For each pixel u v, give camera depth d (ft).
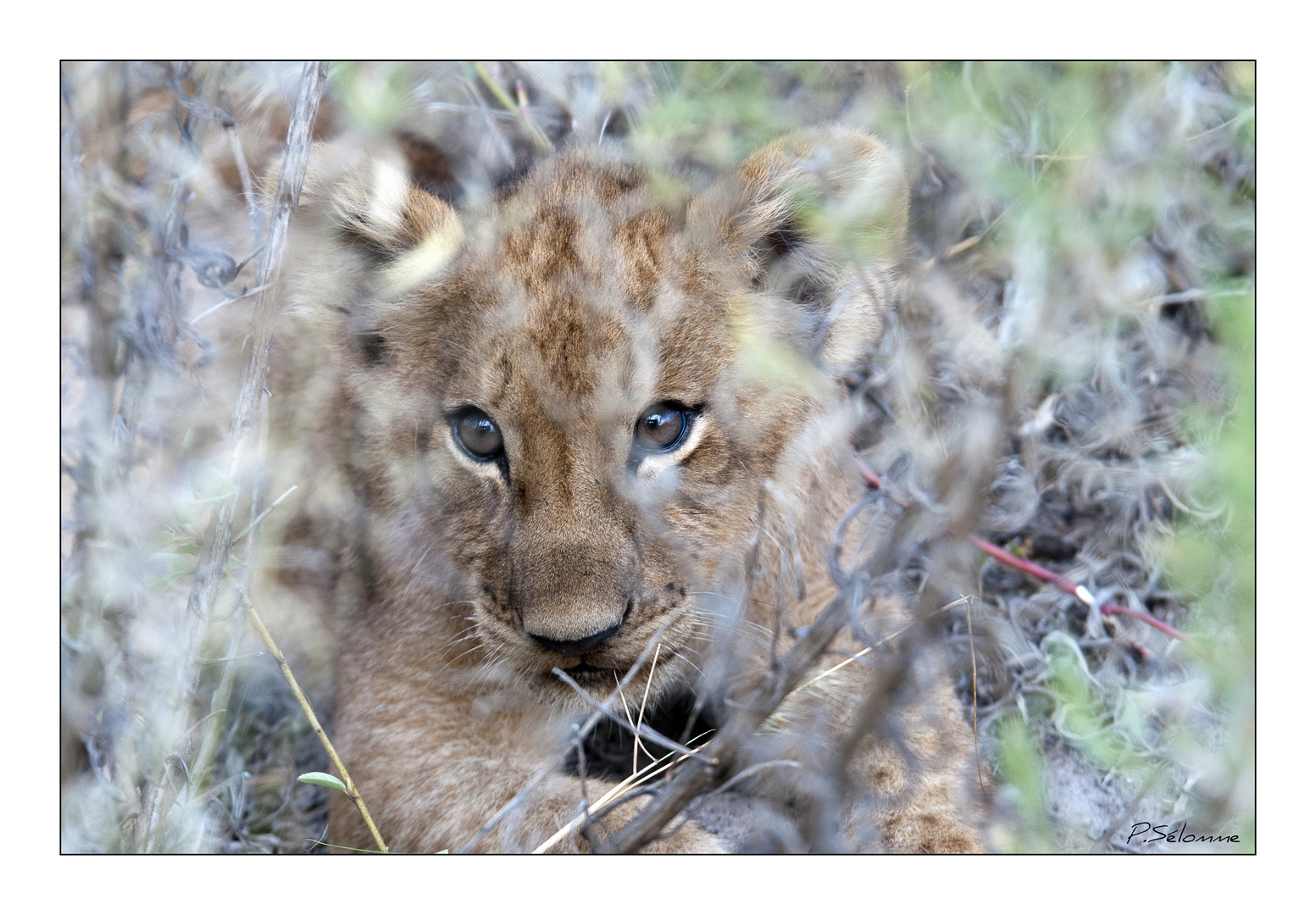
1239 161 18.43
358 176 16.11
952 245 17.20
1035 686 16.55
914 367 15.84
